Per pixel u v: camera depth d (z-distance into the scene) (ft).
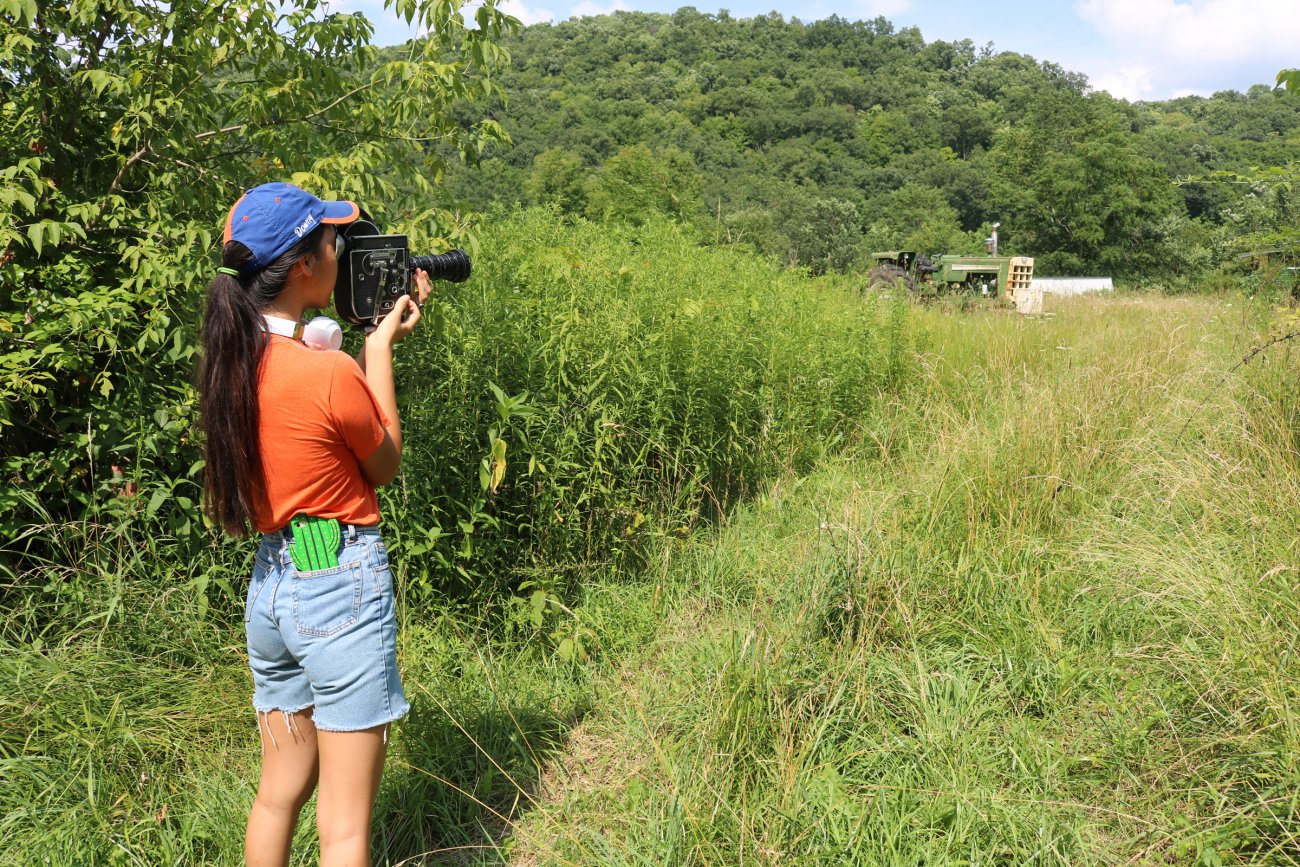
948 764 9.77
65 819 8.73
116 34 14.01
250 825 7.92
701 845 8.61
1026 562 13.71
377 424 7.30
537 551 14.28
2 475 11.80
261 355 7.06
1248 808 8.59
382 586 7.38
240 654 11.42
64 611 11.07
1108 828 9.07
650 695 11.79
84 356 12.20
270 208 7.16
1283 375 18.81
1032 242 164.96
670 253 22.77
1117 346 28.66
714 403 18.81
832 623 12.57
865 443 23.00
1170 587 11.73
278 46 13.91
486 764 10.52
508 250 16.42
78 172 13.97
